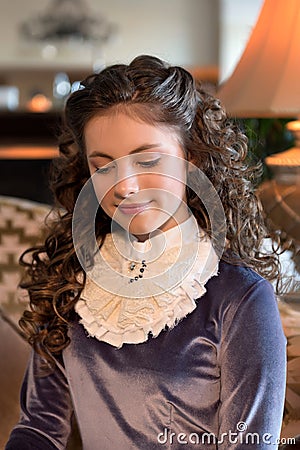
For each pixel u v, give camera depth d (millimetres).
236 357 821
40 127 2404
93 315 875
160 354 833
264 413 803
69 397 935
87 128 849
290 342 1004
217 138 924
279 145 1520
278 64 1173
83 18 6309
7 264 1382
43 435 921
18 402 1234
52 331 895
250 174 1003
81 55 6395
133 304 854
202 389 833
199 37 6504
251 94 1180
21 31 6320
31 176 2211
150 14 6445
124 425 850
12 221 1393
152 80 845
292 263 1128
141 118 823
